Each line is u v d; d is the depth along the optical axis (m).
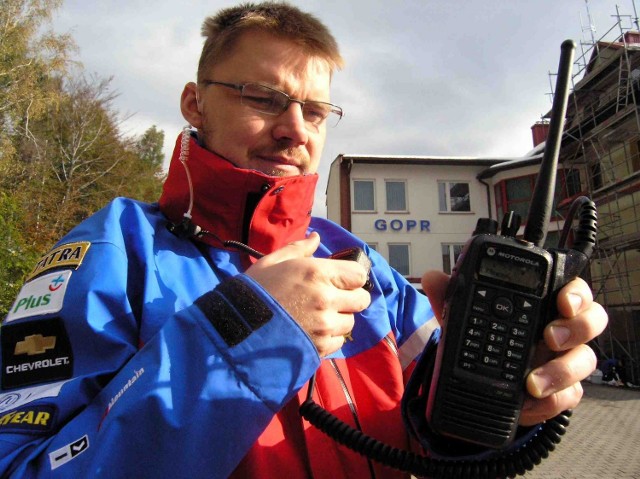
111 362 0.93
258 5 1.33
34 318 0.96
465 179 20.38
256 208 1.21
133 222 1.19
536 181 0.99
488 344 0.88
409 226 19.88
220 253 1.24
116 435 0.74
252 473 0.94
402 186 20.23
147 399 0.75
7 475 0.76
